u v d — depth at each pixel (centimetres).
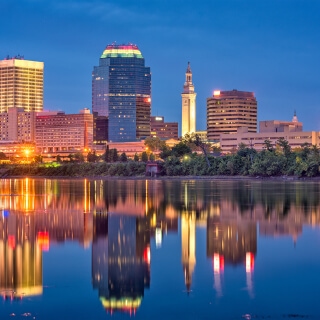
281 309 6269
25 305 6512
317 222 12138
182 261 8375
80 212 14650
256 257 8575
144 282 7331
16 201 18375
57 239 10312
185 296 6744
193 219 12875
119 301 6619
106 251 9131
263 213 13862
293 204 16075
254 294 6769
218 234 10656
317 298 6619
